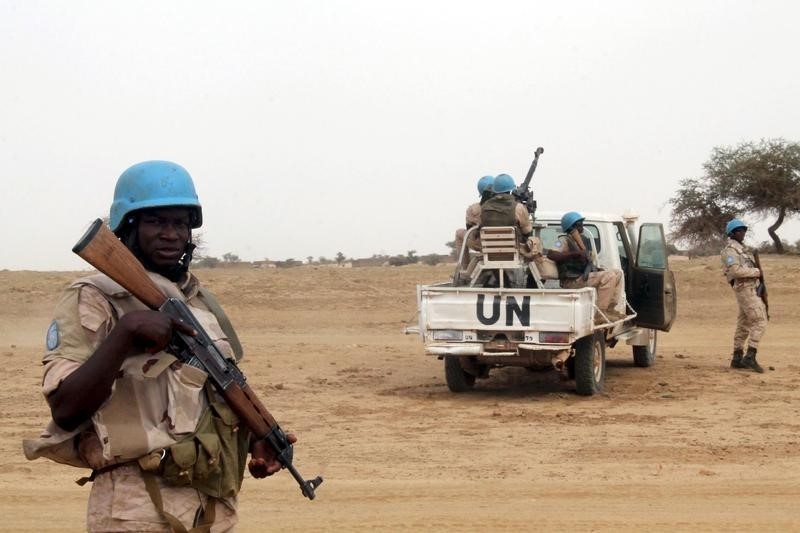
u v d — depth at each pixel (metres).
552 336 11.98
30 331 24.09
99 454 3.42
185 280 3.75
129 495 3.41
